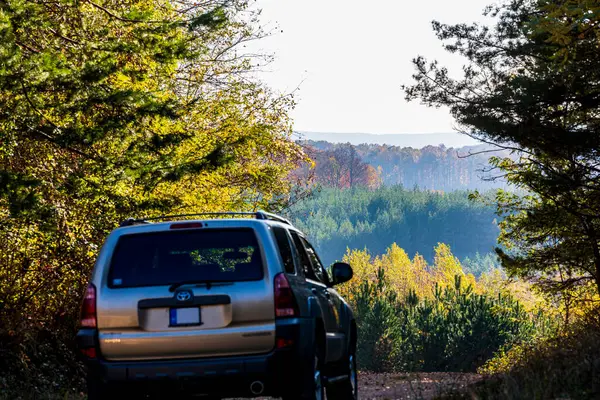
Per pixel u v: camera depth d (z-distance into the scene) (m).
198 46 19.20
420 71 25.97
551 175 26.33
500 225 31.11
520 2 25.53
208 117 26.12
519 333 69.88
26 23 15.70
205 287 8.49
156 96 17.22
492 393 11.02
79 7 17.61
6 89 14.87
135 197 18.02
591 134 23.45
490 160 29.69
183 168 17.55
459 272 189.75
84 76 15.75
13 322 16.41
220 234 8.82
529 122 23.64
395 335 75.44
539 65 23.95
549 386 9.91
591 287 31.12
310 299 9.17
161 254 8.75
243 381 8.34
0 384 14.84
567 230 28.86
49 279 18.03
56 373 17.36
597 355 11.13
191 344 8.38
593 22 13.27
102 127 16.31
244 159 29.22
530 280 31.31
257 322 8.44
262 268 8.60
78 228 17.92
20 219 15.77
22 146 17.42
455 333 72.62
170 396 8.44
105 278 8.66
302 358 8.54
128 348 8.42
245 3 23.50
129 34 18.66
